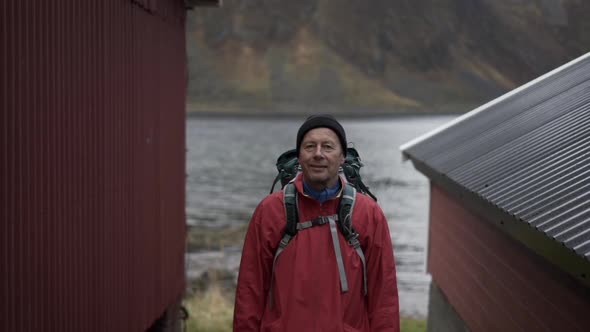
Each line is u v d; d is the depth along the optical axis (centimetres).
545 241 370
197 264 2152
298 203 337
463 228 717
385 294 337
